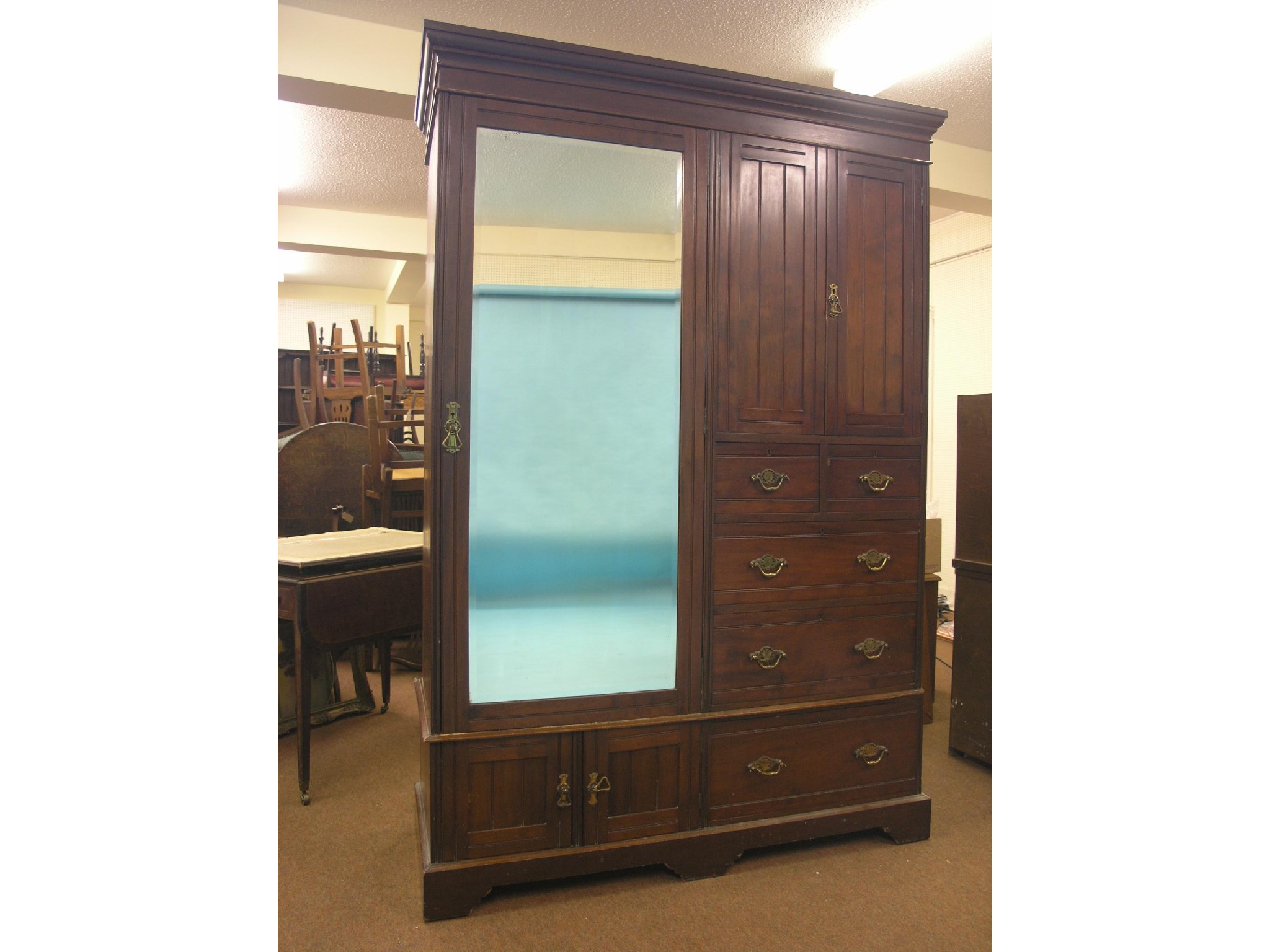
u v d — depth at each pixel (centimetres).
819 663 214
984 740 270
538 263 190
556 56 185
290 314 862
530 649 191
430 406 189
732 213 203
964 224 495
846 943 171
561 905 185
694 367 201
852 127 215
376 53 286
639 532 198
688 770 200
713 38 290
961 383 497
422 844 198
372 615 255
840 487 215
